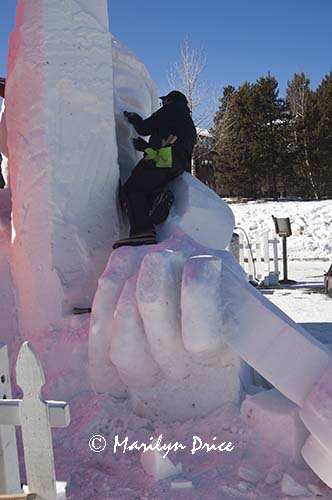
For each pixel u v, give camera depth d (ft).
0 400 5.58
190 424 9.05
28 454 5.54
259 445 8.25
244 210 67.21
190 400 9.35
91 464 8.28
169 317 8.91
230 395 9.29
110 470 8.08
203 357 9.15
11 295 11.93
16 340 11.73
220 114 103.50
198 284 8.55
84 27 11.58
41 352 10.90
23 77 11.54
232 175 122.83
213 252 9.91
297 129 121.60
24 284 11.60
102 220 11.98
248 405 8.66
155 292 8.77
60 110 11.39
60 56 11.35
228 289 8.86
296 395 7.77
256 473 7.63
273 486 7.35
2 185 18.52
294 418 7.88
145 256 9.14
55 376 10.47
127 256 10.02
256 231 60.49
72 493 7.41
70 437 8.96
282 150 120.06
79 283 11.51
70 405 9.82
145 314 8.79
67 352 10.59
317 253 52.75
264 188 130.72
